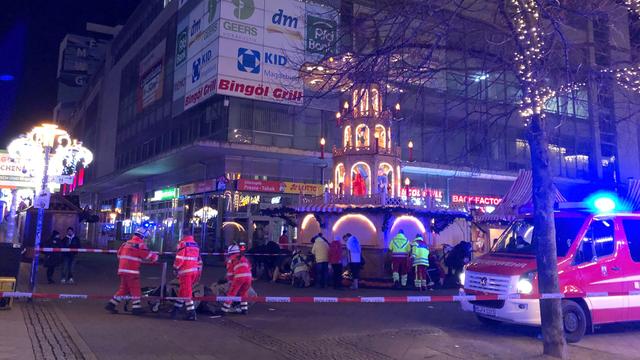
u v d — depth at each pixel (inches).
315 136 1075.3
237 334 337.4
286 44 1034.7
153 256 414.0
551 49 281.9
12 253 425.4
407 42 280.1
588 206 382.3
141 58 1525.6
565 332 334.3
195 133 1117.7
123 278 402.6
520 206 697.0
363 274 692.1
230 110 995.9
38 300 446.3
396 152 754.8
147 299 401.1
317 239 649.6
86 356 260.1
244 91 994.1
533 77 290.0
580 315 338.6
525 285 333.7
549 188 294.7
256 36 1015.0
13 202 840.3
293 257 668.7
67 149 589.9
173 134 1237.7
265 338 327.0
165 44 1322.6
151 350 281.9
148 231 1389.0
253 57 1007.6
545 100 296.4
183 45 1183.6
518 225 403.9
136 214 1514.5
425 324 386.9
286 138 1045.2
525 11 285.7
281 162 1064.2
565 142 1127.0
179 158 1080.2
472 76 351.6
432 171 1146.0
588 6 304.7
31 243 909.2
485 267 366.3
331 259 635.5
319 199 753.6
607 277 350.3
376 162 732.7
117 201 1750.7
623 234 366.3
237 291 417.1
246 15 1011.3
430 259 677.3
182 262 387.2
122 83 1724.9
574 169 1133.1
